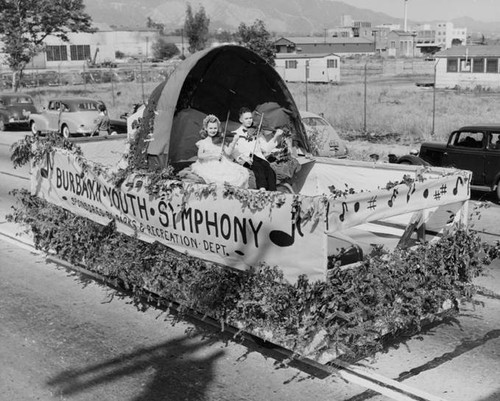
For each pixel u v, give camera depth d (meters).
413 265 6.50
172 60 112.31
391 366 6.34
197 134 8.92
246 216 6.21
